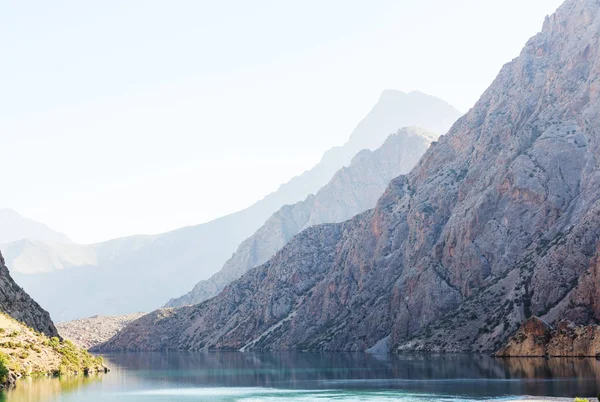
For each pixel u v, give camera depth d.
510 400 117.38
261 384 164.25
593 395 118.62
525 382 139.50
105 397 135.38
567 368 162.25
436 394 130.25
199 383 169.25
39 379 159.12
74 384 155.88
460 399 122.12
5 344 167.62
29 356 168.75
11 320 186.25
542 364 176.12
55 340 194.12
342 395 136.88
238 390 151.50
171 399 136.25
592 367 162.38
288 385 160.38
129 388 154.50
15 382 151.38
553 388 128.62
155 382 171.38
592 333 194.00
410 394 132.88
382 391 140.25
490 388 133.88
